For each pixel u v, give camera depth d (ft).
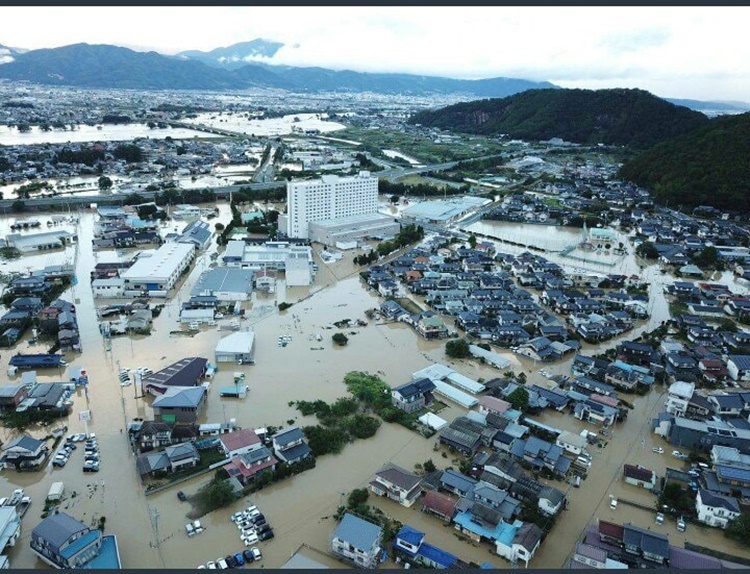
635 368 265.34
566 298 355.77
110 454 198.80
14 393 221.87
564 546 162.61
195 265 412.36
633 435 221.66
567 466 194.70
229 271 378.53
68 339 271.49
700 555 153.28
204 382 248.32
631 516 176.76
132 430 208.74
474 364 277.03
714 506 172.14
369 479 189.47
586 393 245.65
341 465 196.75
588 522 173.17
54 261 408.26
